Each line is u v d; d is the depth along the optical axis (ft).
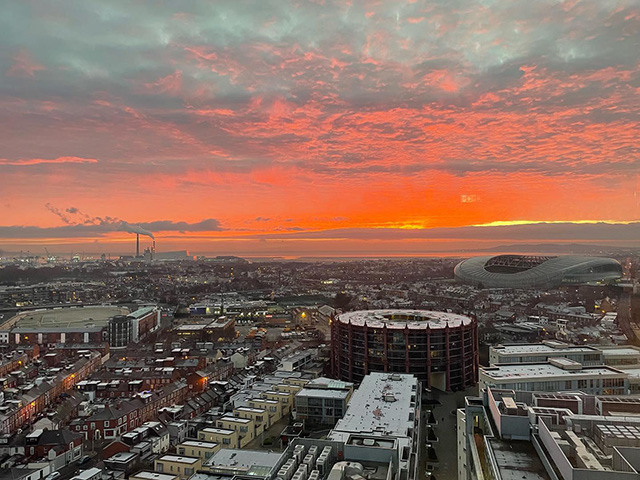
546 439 286.66
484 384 628.28
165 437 617.62
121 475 520.01
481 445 363.15
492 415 357.82
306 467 337.11
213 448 539.29
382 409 534.78
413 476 394.52
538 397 364.79
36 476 516.32
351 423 492.13
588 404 359.87
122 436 598.75
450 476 504.43
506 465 277.03
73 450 575.79
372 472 342.85
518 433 313.94
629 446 267.59
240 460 480.64
